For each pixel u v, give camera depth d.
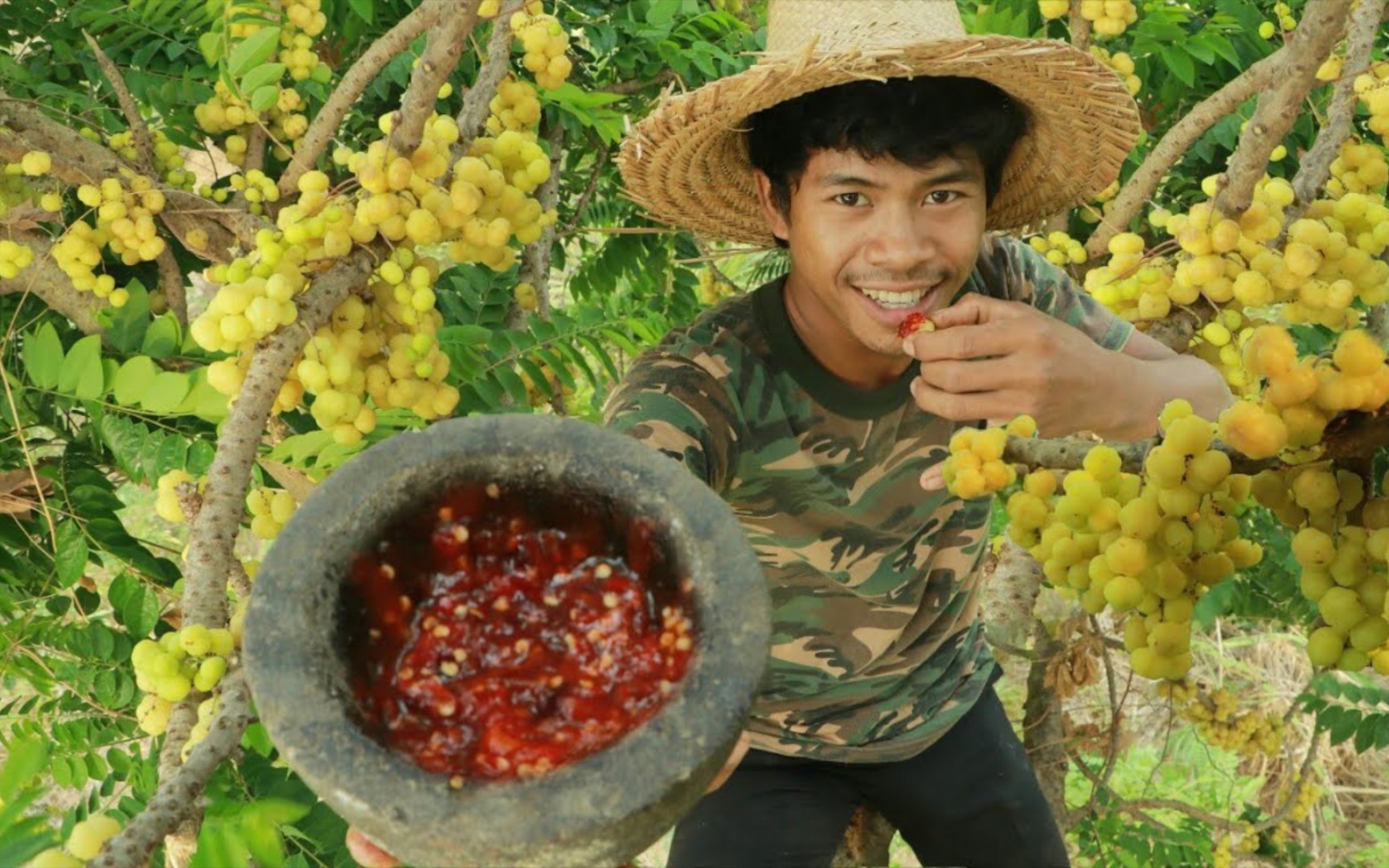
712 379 2.20
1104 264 2.77
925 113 1.93
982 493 1.47
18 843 1.26
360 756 1.06
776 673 2.47
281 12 2.32
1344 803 5.62
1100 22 2.75
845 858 2.86
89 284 2.21
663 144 2.21
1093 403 1.97
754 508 2.33
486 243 2.05
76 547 2.23
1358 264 2.11
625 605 1.21
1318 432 1.32
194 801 1.33
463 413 2.58
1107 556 1.46
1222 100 2.39
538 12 2.49
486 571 1.25
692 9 3.23
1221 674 5.63
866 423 2.26
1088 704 5.71
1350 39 2.25
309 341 1.84
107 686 2.13
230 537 1.65
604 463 1.22
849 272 2.04
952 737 2.60
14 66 2.60
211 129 2.47
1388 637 1.39
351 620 1.19
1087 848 3.98
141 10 2.64
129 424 2.12
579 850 1.03
